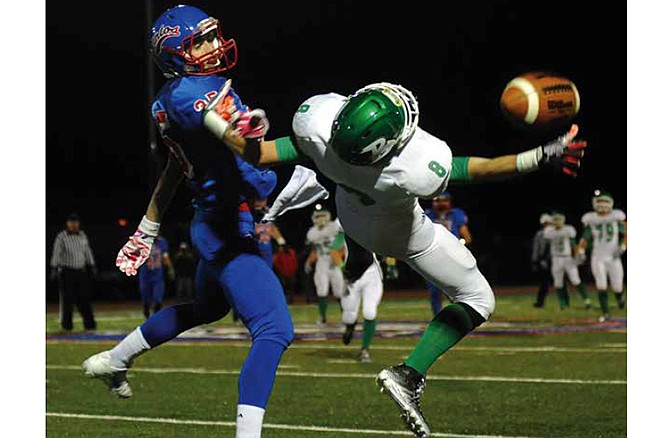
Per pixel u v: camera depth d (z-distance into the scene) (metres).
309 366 16.59
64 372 16.12
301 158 7.59
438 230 8.20
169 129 8.16
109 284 42.62
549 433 10.74
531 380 14.56
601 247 28.45
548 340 20.69
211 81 8.15
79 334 24.58
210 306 8.56
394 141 7.21
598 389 13.61
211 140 8.09
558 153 7.27
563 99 7.61
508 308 32.38
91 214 52.19
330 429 10.98
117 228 43.50
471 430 10.92
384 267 21.94
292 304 39.25
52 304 41.00
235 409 12.36
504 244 51.47
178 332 8.62
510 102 7.65
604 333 22.31
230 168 8.17
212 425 11.28
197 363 17.34
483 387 13.91
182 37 8.20
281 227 48.56
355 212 7.93
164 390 13.96
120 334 24.48
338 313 33.09
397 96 7.27
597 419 11.46
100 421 11.55
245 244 8.17
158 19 8.38
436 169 7.38
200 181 8.23
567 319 27.02
